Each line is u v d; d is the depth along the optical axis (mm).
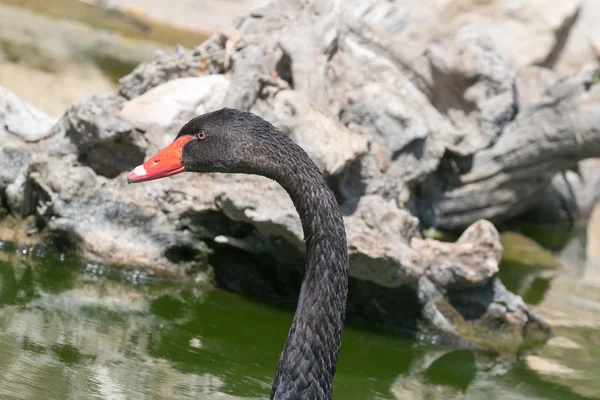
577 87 14172
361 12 15766
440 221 14602
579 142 14180
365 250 10094
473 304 11133
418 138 12766
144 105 11484
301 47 12398
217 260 11117
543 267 14391
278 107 11258
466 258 11039
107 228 10992
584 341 11188
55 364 8094
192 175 11055
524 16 22172
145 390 7914
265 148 6215
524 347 10852
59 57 17812
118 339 8977
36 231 11133
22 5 22016
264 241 10875
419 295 10586
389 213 10836
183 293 10703
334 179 11086
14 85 14938
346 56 13102
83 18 22266
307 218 6086
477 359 10336
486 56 14273
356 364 9719
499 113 14148
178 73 12516
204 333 9586
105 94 11242
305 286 6051
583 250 15852
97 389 7750
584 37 23641
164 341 9148
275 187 10438
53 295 9875
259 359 9141
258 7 13562
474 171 14422
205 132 6445
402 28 15852
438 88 14242
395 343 10461
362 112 12602
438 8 21828
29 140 11398
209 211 10930
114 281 10664
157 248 11039
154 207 10992
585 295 13148
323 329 5965
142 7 24141
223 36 12828
